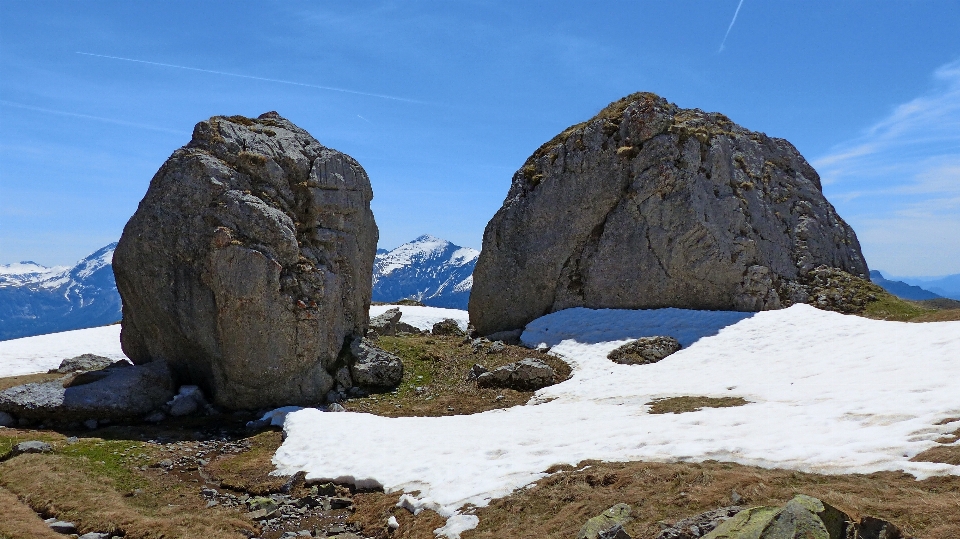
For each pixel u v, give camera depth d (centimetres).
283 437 2614
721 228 3988
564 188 4347
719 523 1124
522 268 4297
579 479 1600
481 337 4153
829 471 1387
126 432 2686
